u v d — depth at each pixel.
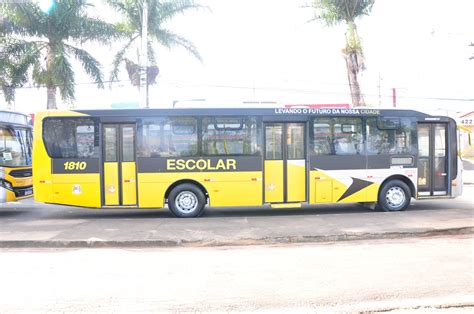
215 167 11.63
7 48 22.06
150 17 23.52
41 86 22.38
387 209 12.24
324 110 11.97
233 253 8.05
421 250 8.08
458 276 6.36
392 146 12.26
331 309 5.12
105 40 23.23
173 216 12.19
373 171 12.12
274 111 11.81
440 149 12.65
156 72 24.22
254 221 10.80
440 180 12.60
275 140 11.84
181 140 11.63
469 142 12.95
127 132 11.62
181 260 7.53
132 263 7.34
